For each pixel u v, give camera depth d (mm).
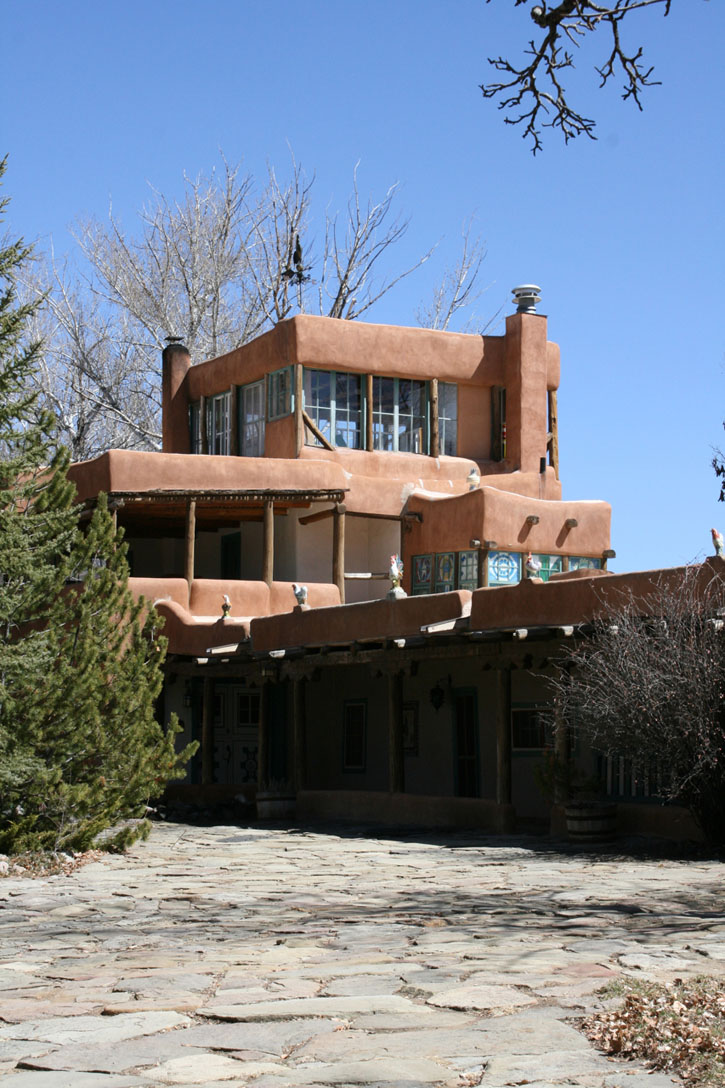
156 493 28141
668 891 12883
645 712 16359
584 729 17578
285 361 31094
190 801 27234
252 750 29078
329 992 8133
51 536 19125
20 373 17500
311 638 24625
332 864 16656
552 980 8203
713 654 16359
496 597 20438
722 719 16375
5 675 17891
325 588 28828
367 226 46438
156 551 34656
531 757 22391
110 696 19094
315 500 29281
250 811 26188
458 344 32656
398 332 31875
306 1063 6387
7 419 17688
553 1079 5926
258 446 32375
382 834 20844
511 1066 6156
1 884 15258
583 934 10188
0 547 17547
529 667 20219
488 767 23297
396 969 8859
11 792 17719
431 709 24969
